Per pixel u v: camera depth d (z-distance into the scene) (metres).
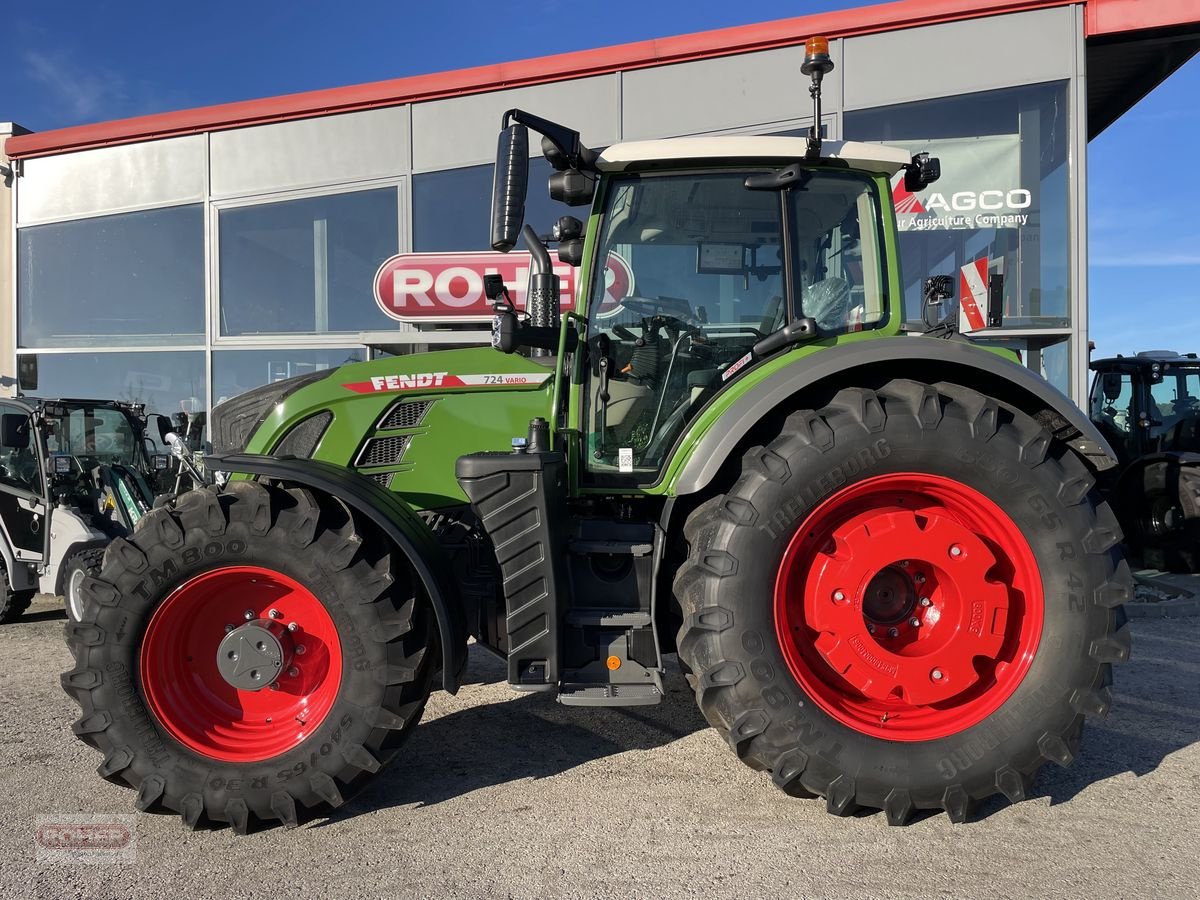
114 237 9.11
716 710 2.53
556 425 2.92
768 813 2.61
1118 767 2.94
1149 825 2.50
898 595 2.64
